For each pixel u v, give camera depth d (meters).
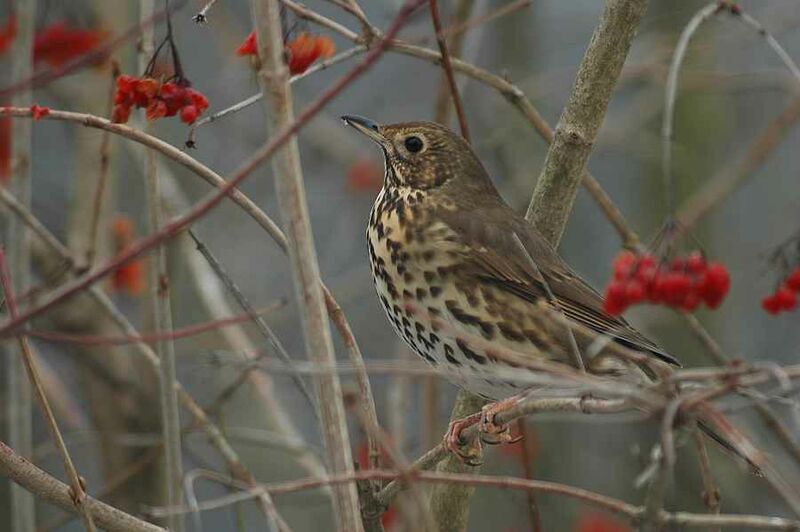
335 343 16.41
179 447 9.70
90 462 15.84
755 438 12.00
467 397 11.28
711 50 15.91
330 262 17.31
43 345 14.30
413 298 11.00
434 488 10.60
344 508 7.68
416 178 11.31
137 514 14.09
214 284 13.99
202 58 16.92
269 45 7.49
